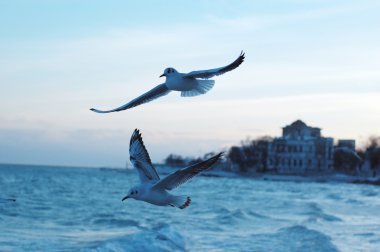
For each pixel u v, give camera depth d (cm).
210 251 2388
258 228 3312
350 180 17312
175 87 938
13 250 2325
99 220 3597
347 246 2547
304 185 14138
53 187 8494
